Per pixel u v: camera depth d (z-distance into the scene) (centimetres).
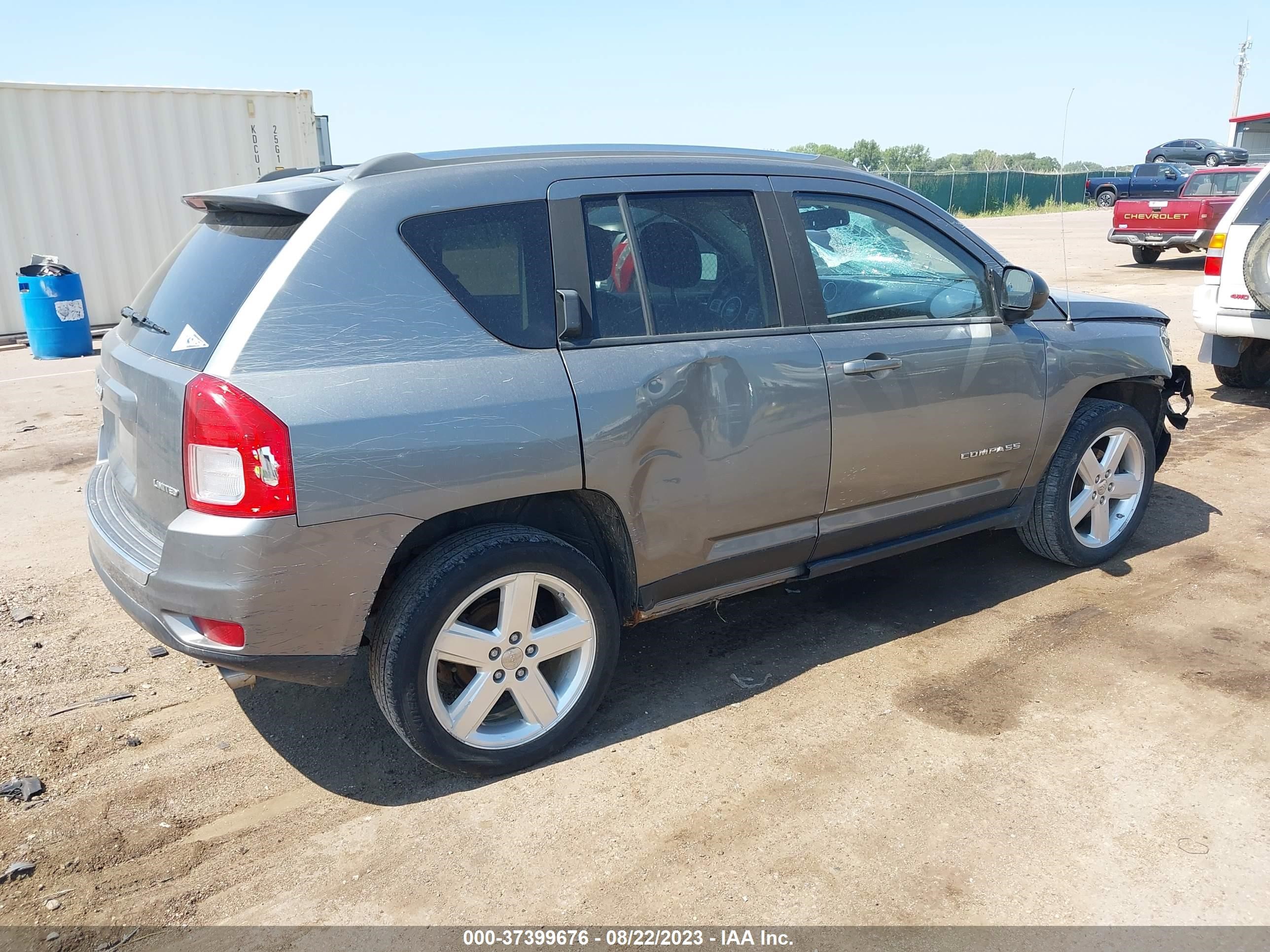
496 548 288
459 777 313
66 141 1175
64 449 712
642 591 330
